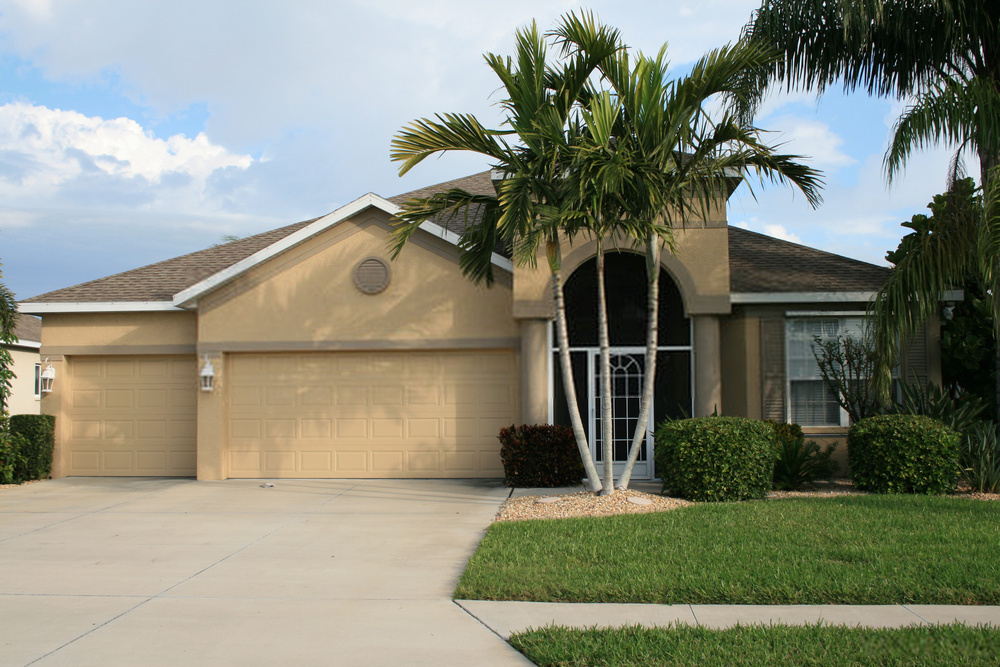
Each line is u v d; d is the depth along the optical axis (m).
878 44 13.53
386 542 8.95
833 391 13.34
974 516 9.39
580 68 10.76
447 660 5.27
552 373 14.08
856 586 6.49
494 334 14.23
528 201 10.09
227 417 14.71
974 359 13.74
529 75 10.61
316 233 14.52
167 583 7.26
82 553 8.52
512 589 6.62
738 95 11.20
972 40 12.94
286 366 14.73
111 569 7.80
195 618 6.21
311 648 5.51
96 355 15.43
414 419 14.50
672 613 6.11
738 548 7.85
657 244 12.05
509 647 5.49
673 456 11.46
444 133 10.86
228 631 5.89
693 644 5.29
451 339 14.29
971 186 12.48
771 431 11.87
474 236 12.11
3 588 7.14
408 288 14.43
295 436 14.62
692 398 13.68
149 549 8.69
